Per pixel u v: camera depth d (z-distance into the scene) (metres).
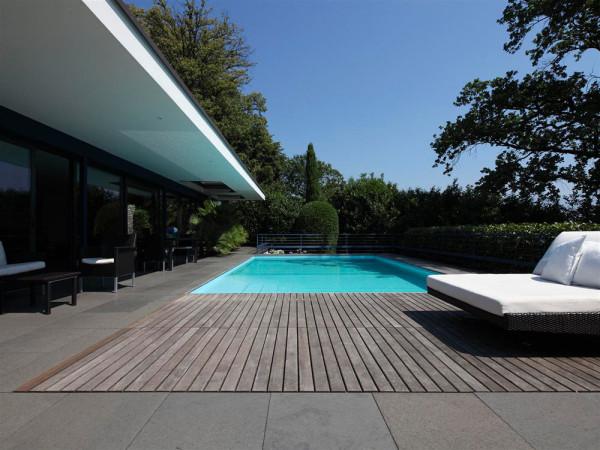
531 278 4.00
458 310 4.27
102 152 6.99
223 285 7.56
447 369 2.44
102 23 2.72
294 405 1.93
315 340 3.08
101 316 3.89
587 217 11.27
